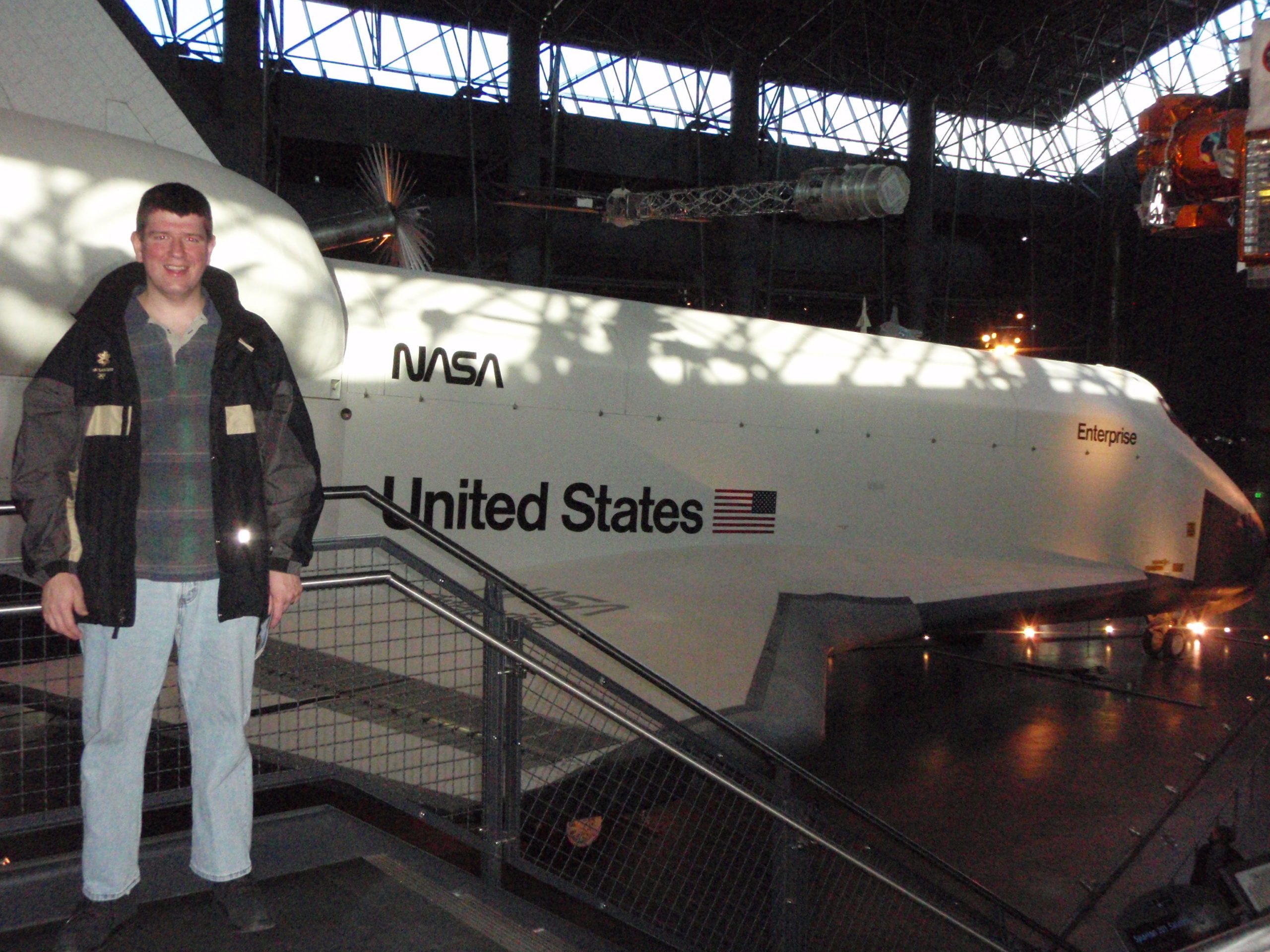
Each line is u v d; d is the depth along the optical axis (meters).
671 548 6.46
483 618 3.25
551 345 6.06
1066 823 6.70
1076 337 29.81
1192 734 8.92
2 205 3.65
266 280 4.17
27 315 3.76
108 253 3.81
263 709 3.90
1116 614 9.53
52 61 4.21
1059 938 4.82
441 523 5.61
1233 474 29.33
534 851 5.09
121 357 2.02
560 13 20.83
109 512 2.01
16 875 2.41
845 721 8.98
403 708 4.17
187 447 2.11
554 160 21.11
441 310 5.77
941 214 28.42
